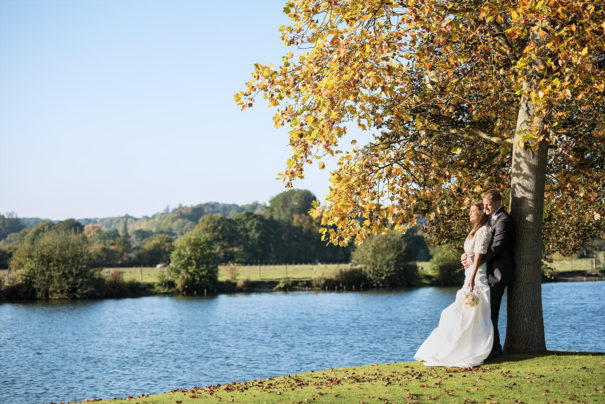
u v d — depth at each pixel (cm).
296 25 1079
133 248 14575
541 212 1069
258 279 8125
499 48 1180
